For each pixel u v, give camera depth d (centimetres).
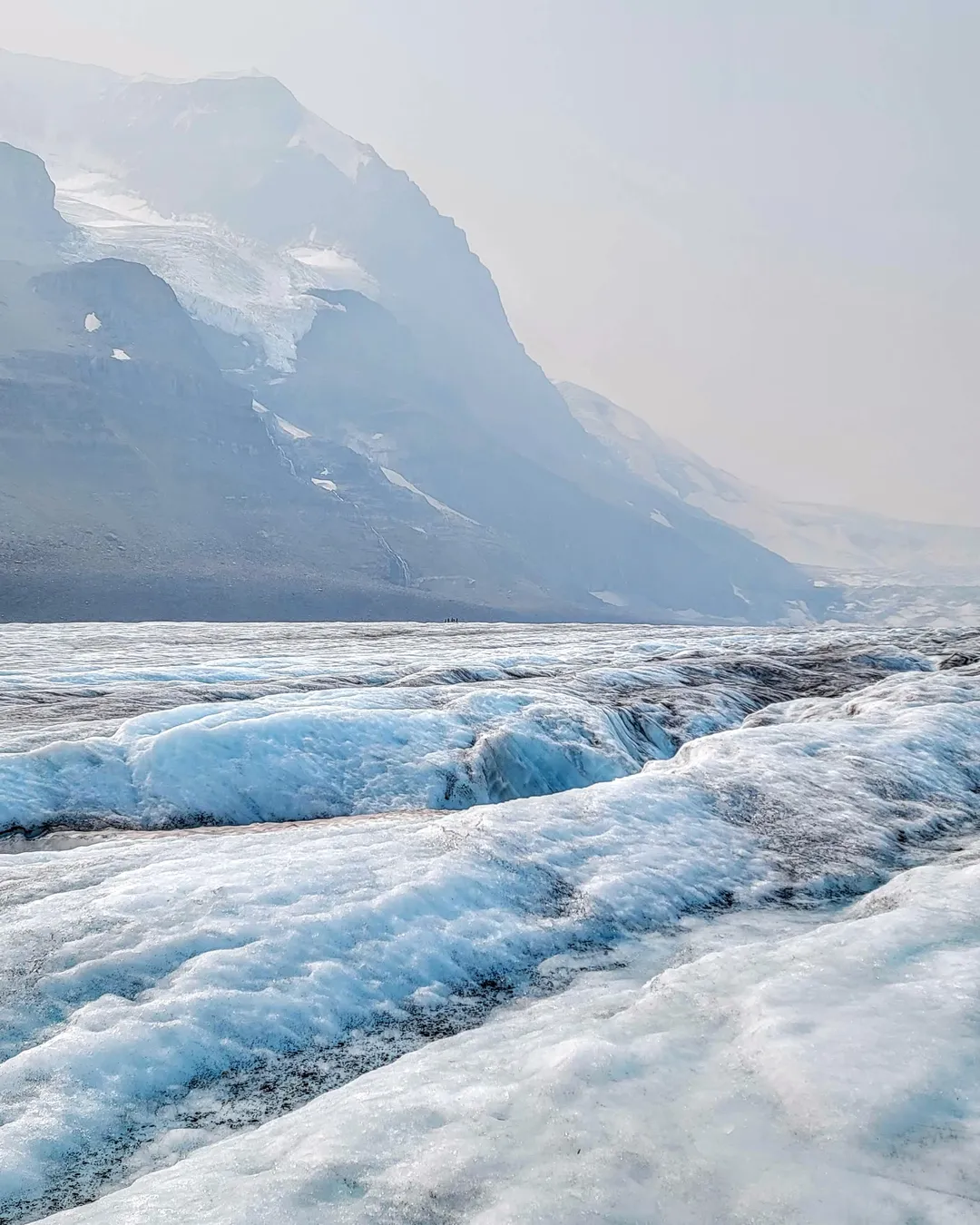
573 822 1214
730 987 677
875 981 653
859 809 1395
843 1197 397
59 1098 611
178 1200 448
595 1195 412
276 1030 721
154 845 1160
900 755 1661
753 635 6044
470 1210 414
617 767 2253
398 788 2002
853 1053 524
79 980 759
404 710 2416
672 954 920
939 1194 394
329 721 2136
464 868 1013
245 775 1897
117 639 5278
